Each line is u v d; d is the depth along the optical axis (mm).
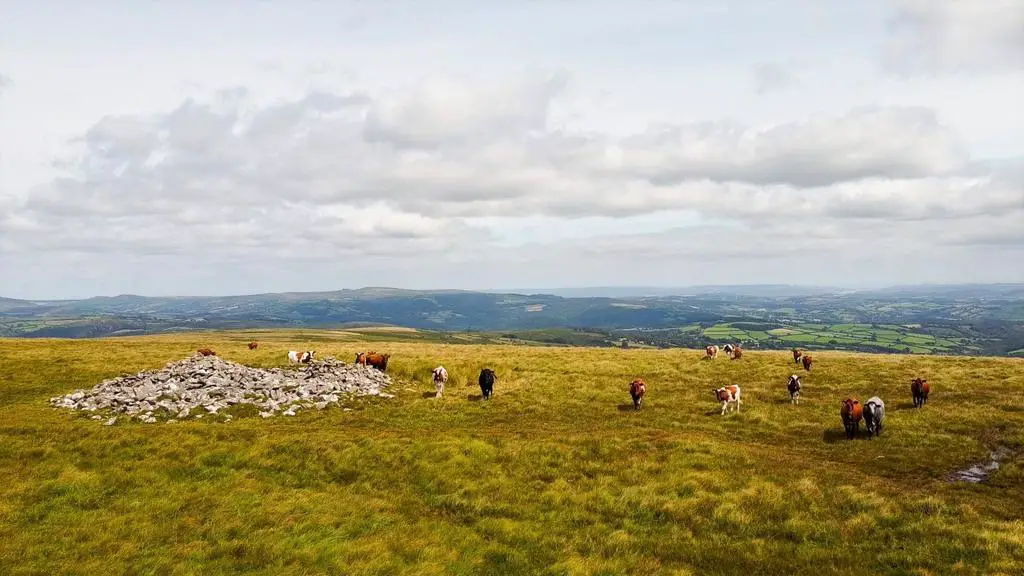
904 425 25734
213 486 19766
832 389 34719
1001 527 15375
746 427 27359
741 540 15984
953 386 33438
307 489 19922
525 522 17438
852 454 22812
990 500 17641
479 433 25969
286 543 15617
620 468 21312
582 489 19703
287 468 21891
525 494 19469
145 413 29547
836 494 18172
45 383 36938
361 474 21453
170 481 20203
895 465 21266
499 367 43406
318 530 16594
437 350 61406
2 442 23312
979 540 14789
